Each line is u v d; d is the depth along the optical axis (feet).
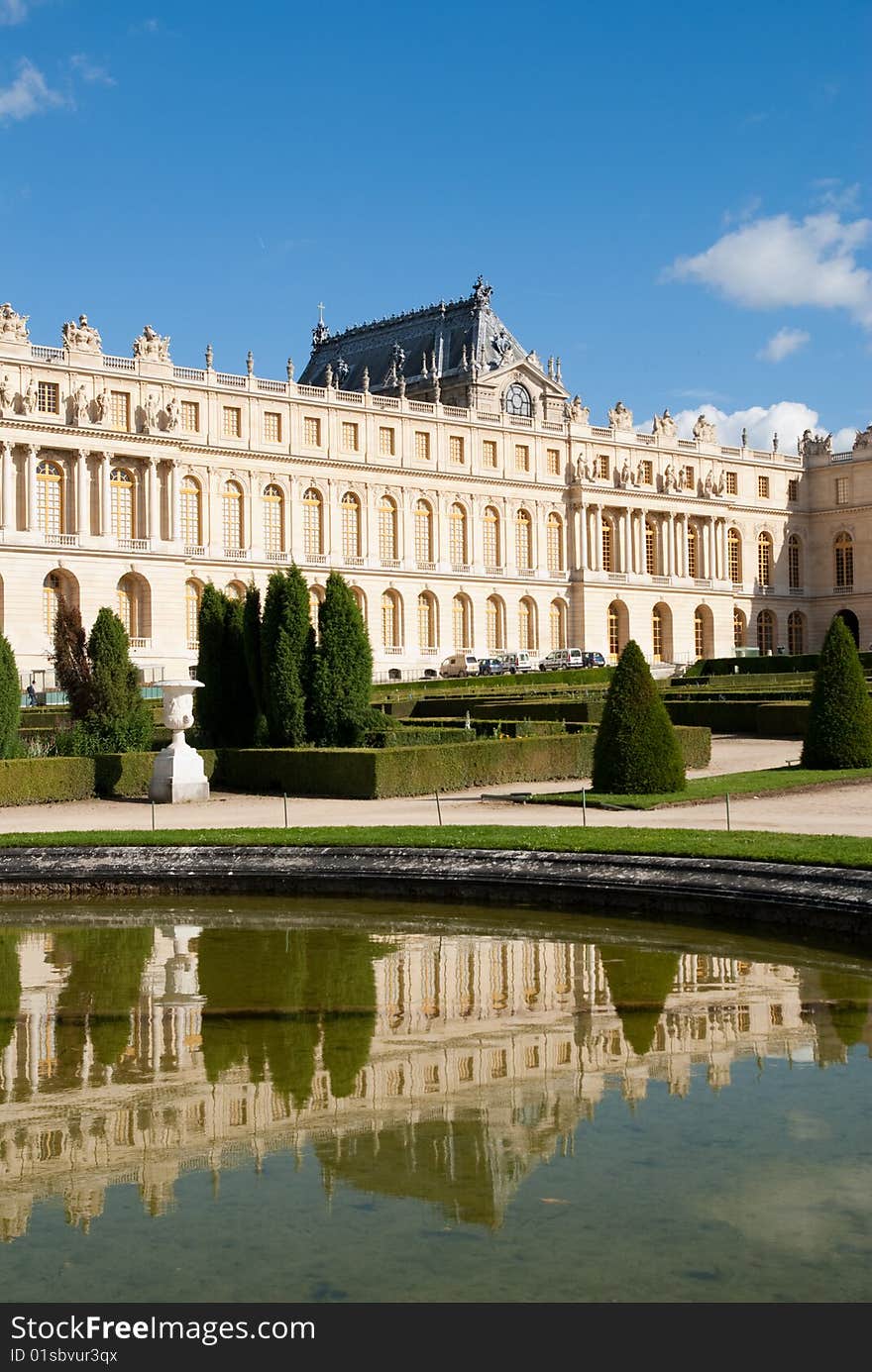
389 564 424.87
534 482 465.47
